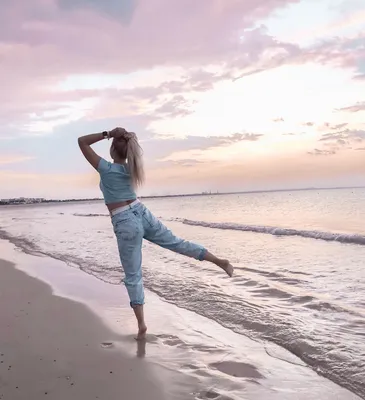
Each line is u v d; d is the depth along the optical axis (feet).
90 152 13.03
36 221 93.76
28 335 13.24
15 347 12.17
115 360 11.01
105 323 14.32
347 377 9.53
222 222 62.75
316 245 34.17
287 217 69.87
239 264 25.22
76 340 12.67
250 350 11.51
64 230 59.26
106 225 67.56
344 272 21.85
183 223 65.41
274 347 11.69
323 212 79.15
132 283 12.90
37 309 16.46
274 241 37.70
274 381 9.55
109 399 8.84
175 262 26.30
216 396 8.86
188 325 13.91
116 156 13.42
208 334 12.96
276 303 16.07
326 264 24.57
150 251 31.35
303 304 15.69
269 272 22.33
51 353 11.61
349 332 12.47
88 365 10.71
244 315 14.53
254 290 18.30
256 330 13.06
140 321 12.77
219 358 11.00
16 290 20.21
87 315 15.35
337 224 52.01
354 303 15.84
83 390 9.28
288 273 21.95
